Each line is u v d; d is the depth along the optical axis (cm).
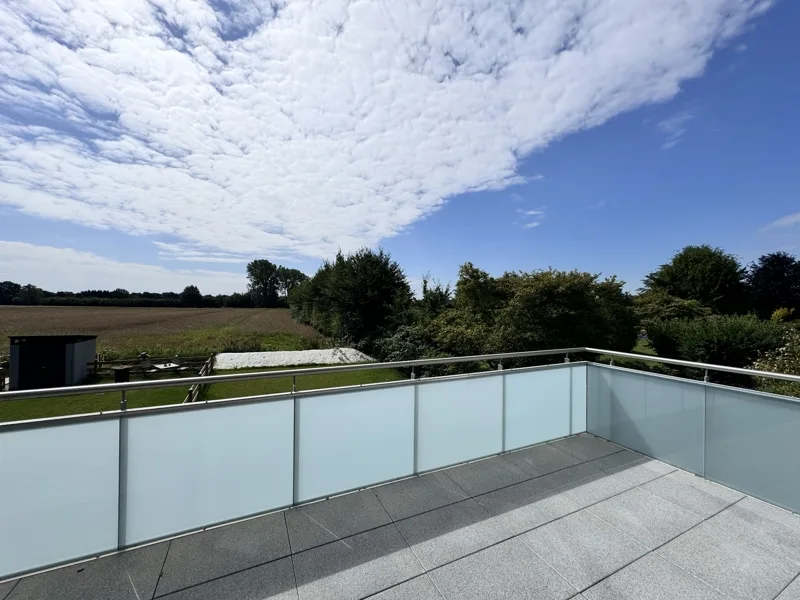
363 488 259
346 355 1445
